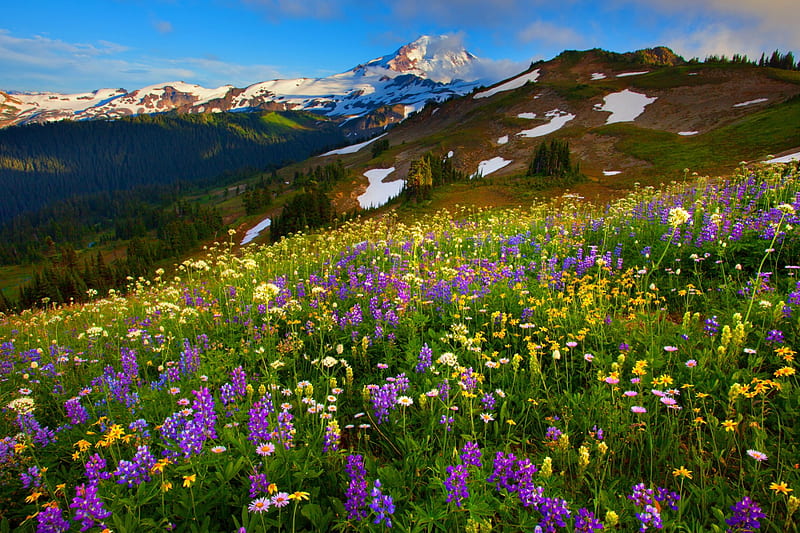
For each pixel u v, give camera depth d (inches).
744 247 360.8
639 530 134.4
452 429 196.4
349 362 275.4
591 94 7209.6
